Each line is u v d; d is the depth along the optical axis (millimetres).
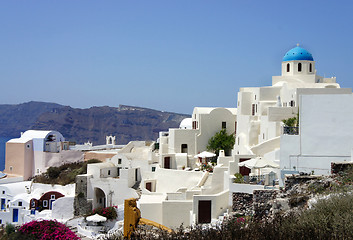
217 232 18422
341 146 32344
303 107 33438
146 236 19031
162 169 58188
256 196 31109
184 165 62344
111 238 21828
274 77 61656
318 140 32969
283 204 24797
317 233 16812
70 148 85562
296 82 60812
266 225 18422
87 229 52469
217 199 39031
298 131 34875
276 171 37969
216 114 67438
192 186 53812
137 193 58938
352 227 16734
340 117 32469
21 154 79375
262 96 59812
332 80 62062
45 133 81125
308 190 26109
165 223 42469
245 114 62469
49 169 72500
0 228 60156
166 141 70000
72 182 67750
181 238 18172
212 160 63250
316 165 32906
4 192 68438
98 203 64312
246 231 18156
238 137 59938
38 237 33750
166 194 47500
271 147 46625
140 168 63906
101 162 71938
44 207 65125
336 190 23547
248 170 42625
